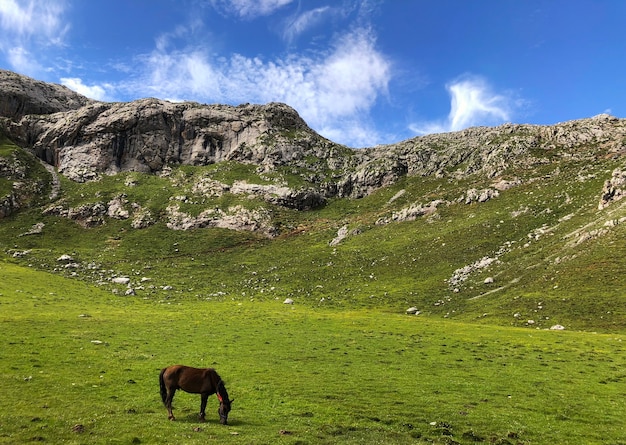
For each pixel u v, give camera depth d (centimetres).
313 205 19500
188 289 10856
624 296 7188
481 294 9194
